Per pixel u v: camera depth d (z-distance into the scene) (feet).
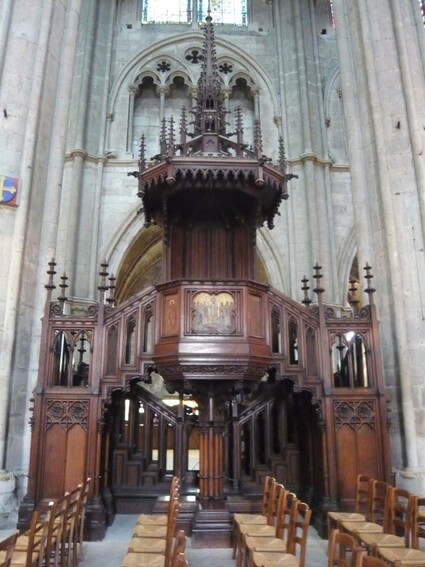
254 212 31.45
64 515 18.79
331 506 27.09
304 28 75.56
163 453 35.12
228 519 25.68
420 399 31.12
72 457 27.50
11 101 34.47
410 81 36.42
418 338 31.96
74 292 62.03
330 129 72.08
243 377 25.73
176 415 35.27
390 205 34.47
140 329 29.25
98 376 28.55
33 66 35.91
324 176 68.54
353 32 40.32
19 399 31.65
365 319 30.37
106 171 68.85
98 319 29.27
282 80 74.02
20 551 17.37
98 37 73.77
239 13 80.02
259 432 36.78
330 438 28.17
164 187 29.60
